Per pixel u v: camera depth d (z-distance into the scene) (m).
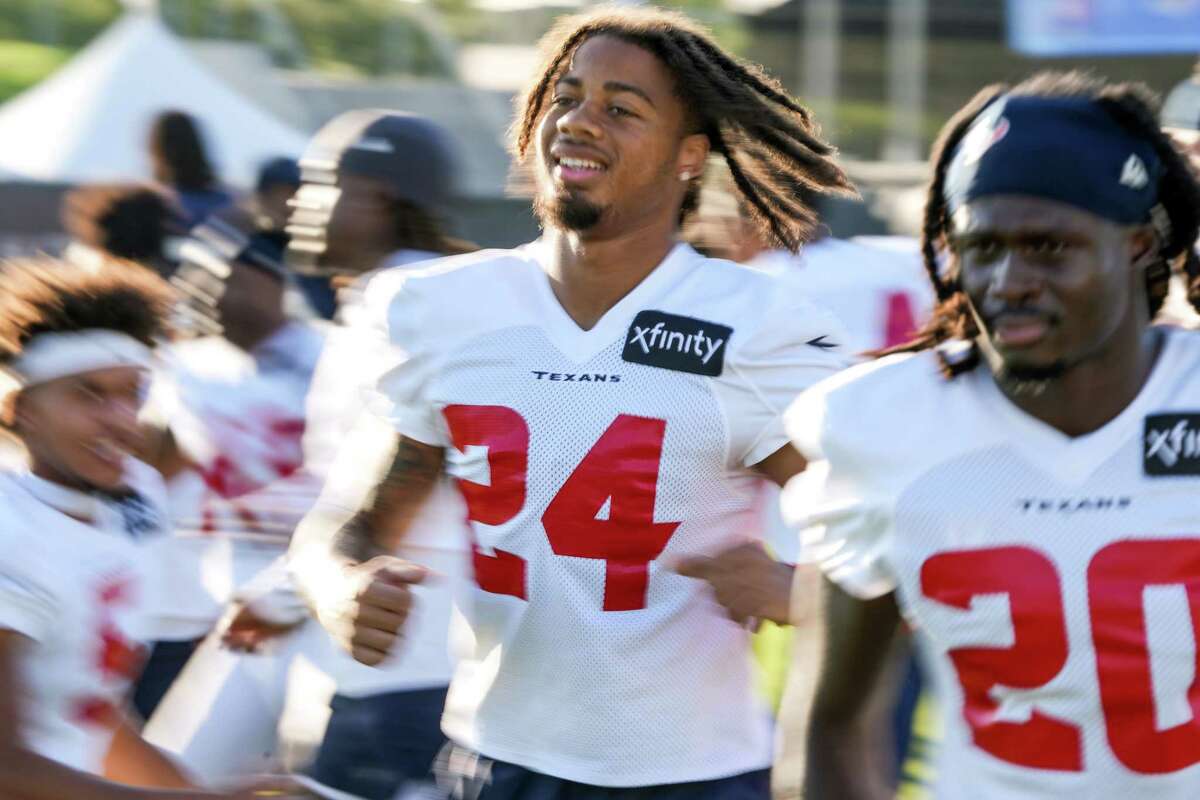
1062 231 7.25
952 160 7.98
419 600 12.43
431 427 10.73
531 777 10.51
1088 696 7.80
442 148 14.69
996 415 7.95
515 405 10.29
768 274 10.54
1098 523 7.78
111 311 10.08
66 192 43.25
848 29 105.06
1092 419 7.82
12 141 46.69
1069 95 7.54
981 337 8.01
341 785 12.59
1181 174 7.66
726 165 11.16
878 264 18.88
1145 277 8.00
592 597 10.20
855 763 8.50
